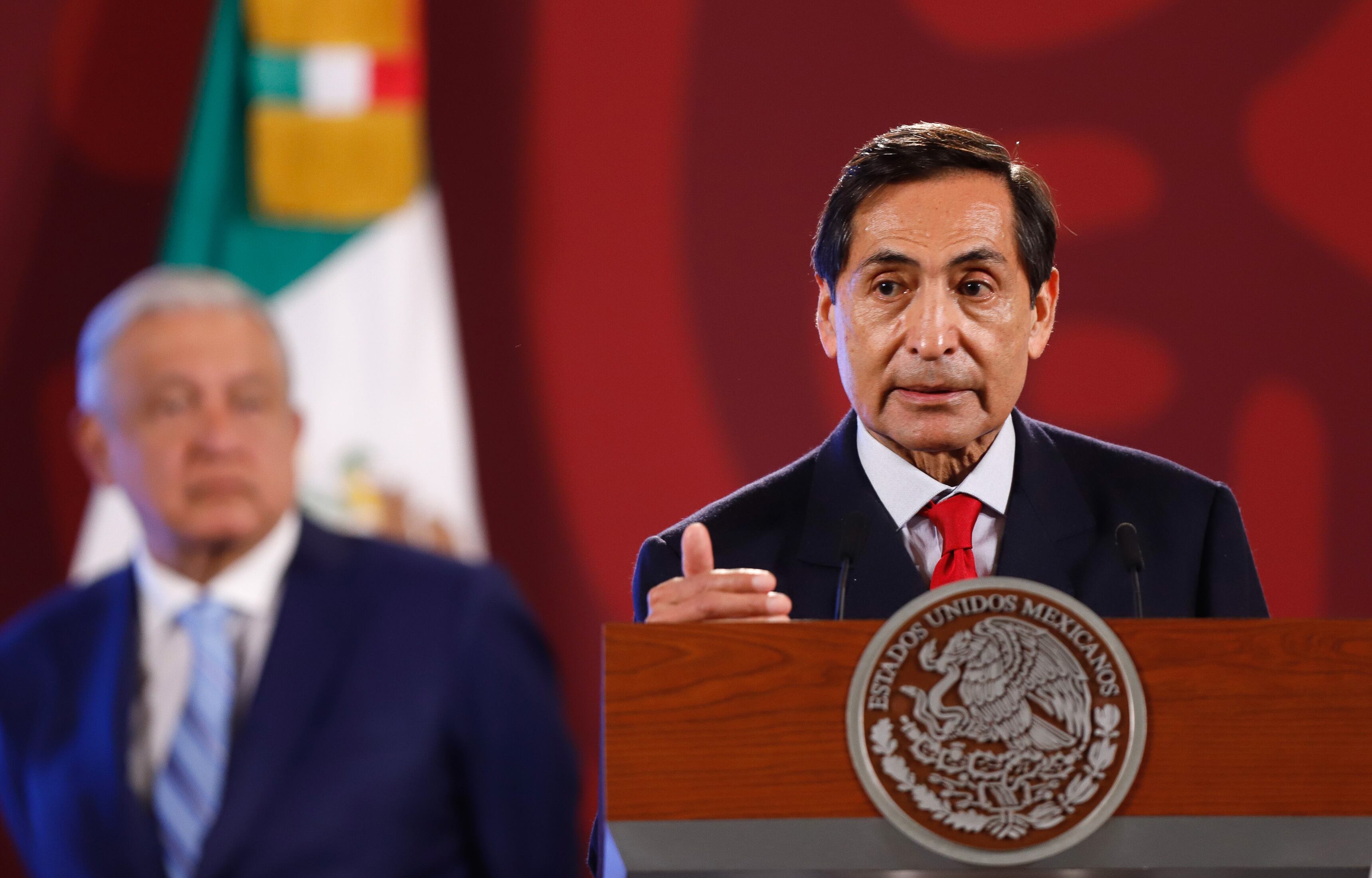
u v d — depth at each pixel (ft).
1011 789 15.28
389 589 20.45
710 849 15.23
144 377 20.16
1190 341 48.65
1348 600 48.03
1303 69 48.96
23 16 49.49
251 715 19.40
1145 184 49.03
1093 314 48.80
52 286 49.03
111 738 19.72
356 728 19.29
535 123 50.08
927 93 49.67
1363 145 48.65
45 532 48.14
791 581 22.20
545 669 20.58
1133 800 15.25
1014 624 15.53
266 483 20.43
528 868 19.57
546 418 49.37
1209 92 49.06
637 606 22.86
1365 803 15.23
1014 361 21.79
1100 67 49.29
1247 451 48.32
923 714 15.40
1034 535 21.71
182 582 20.59
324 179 49.85
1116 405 48.52
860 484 22.44
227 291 21.17
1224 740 15.33
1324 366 48.44
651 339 49.60
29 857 20.27
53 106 49.42
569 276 49.78
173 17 49.98
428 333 49.39
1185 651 15.47
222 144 49.80
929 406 21.56
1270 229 48.78
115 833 19.27
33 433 48.52
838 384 49.26
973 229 21.59
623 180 49.93
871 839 15.24
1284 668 15.42
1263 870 15.10
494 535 48.96
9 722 20.47
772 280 49.62
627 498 49.19
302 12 50.11
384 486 48.62
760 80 50.06
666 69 50.08
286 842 18.69
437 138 50.11
